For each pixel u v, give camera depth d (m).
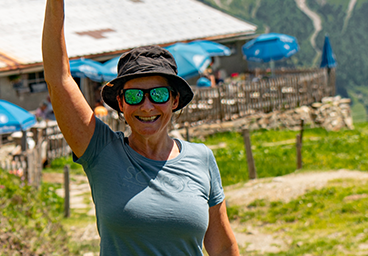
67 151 15.00
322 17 103.56
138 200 2.07
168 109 2.22
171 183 2.14
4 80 17.47
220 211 2.39
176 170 2.19
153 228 2.06
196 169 2.25
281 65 94.50
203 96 17.02
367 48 101.38
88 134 2.13
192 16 25.80
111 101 2.38
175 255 2.10
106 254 2.10
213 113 17.30
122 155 2.16
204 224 2.17
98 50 20.16
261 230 7.89
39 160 11.88
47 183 11.59
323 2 104.56
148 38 22.39
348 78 99.56
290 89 19.50
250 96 18.38
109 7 25.39
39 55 18.34
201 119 16.97
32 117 12.67
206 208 2.20
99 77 16.80
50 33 2.01
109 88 2.28
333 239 6.84
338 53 101.12
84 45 20.45
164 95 2.18
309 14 103.62
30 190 9.45
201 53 16.69
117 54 20.64
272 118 18.64
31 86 18.16
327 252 6.41
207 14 26.22
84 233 7.76
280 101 19.20
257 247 7.14
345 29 102.44
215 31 24.25
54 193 10.20
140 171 2.14
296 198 8.99
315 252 6.48
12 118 11.85
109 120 15.62
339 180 9.70
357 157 12.28
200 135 16.66
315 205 8.42
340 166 11.21
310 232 7.38
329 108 19.91
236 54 25.20
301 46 100.75
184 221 2.09
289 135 17.33
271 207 8.83
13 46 19.03
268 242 7.30
